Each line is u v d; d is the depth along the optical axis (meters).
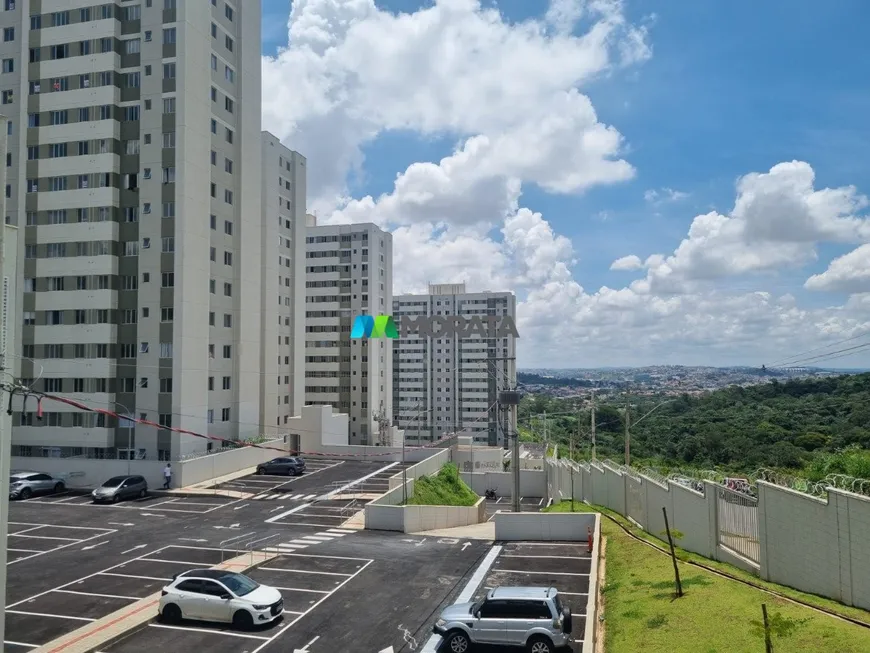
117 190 56.22
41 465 50.81
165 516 39.66
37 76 57.75
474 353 148.50
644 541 27.95
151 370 54.66
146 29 56.47
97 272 55.50
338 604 22.86
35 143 57.44
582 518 32.78
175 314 54.41
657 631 16.53
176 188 54.97
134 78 56.81
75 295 55.84
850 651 12.98
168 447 54.03
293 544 32.44
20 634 20.16
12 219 57.41
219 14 61.88
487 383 147.50
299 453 63.94
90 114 56.41
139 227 55.69
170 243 54.97
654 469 33.22
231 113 63.66
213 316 60.31
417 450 67.69
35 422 56.03
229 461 55.84
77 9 57.12
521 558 29.02
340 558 29.48
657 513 29.41
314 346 110.00
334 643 19.23
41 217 56.91
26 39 58.19
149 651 18.72
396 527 35.81
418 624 20.75
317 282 110.50
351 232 110.00
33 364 56.22
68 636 19.73
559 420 120.62
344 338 109.19
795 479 20.66
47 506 42.62
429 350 150.12
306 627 20.61
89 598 23.81
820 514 17.08
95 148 56.09
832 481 19.19
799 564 17.91
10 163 57.94
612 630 17.94
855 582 15.77
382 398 112.19
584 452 78.56
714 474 27.14
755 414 60.84
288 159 86.62
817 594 17.14
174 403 54.03
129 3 57.22
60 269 56.19
